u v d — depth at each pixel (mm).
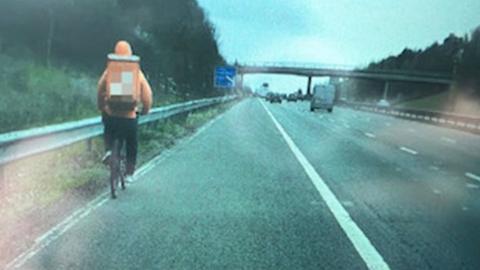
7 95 22953
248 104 81250
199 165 13734
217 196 9805
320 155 17031
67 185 9789
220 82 73125
